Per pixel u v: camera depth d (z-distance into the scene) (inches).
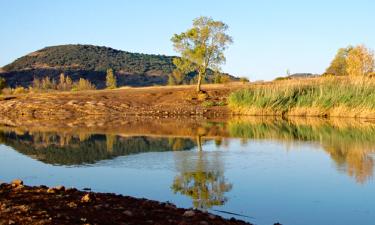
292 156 729.0
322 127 1211.9
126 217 325.1
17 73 6904.5
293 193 488.4
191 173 591.2
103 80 6850.4
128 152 775.1
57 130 1216.8
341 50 2903.5
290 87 1727.4
